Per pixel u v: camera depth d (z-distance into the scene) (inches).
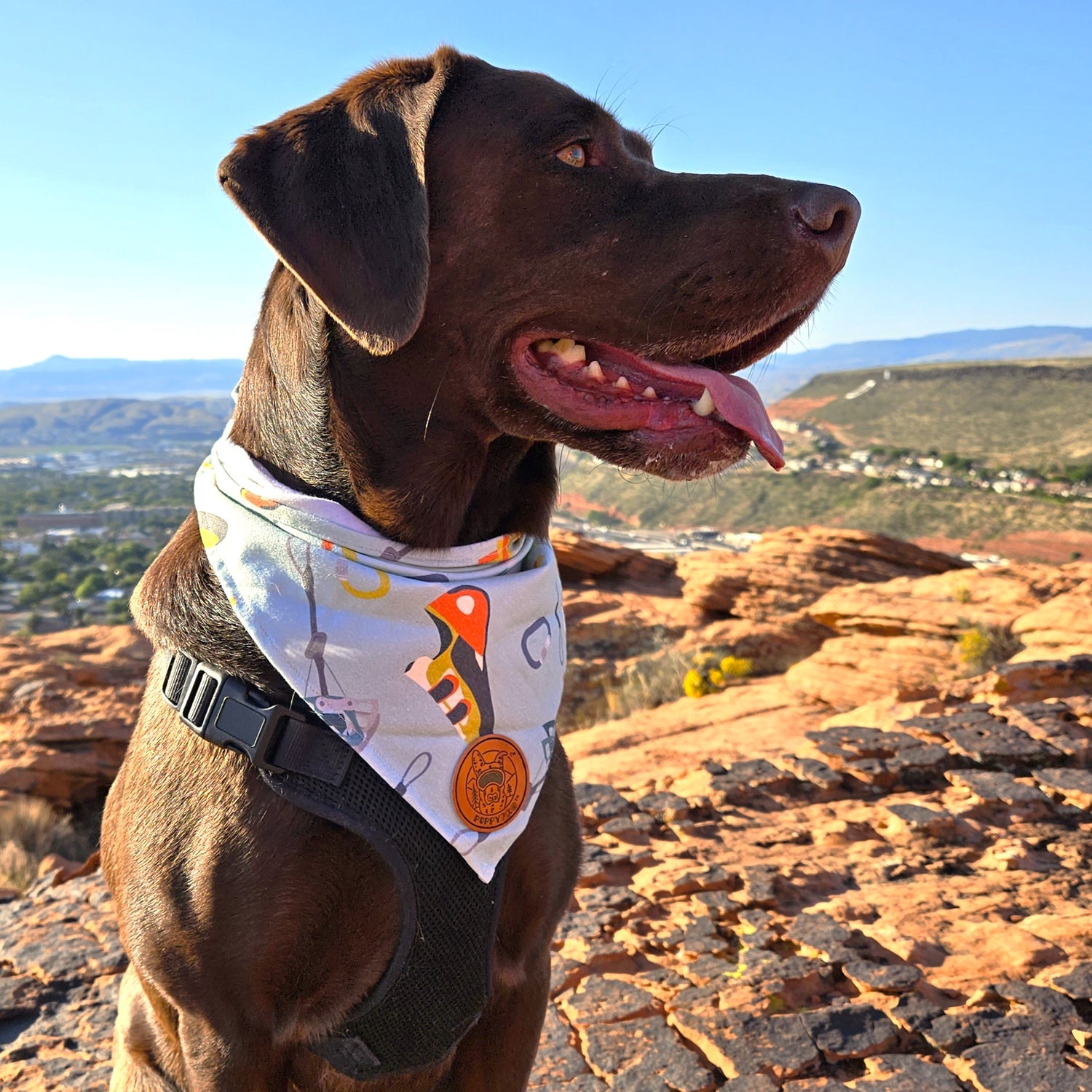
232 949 20.2
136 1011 25.5
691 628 173.6
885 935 39.6
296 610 21.1
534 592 23.9
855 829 51.8
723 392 23.3
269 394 22.9
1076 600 100.3
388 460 21.9
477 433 22.5
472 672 22.2
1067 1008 34.2
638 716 106.7
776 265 22.4
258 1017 20.6
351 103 21.7
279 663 20.7
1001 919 41.3
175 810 20.8
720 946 40.4
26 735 114.5
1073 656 72.6
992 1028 33.5
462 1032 22.7
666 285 22.3
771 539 187.5
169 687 21.7
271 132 21.4
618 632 173.5
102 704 124.0
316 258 20.4
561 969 39.6
